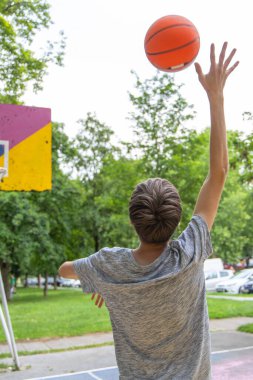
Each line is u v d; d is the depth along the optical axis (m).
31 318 14.18
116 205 25.42
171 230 1.50
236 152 13.09
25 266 25.42
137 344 1.52
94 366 7.41
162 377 1.47
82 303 20.22
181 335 1.49
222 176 1.68
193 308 1.50
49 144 7.62
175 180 19.12
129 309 1.49
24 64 12.31
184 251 1.47
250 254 57.66
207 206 1.64
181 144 19.14
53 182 27.33
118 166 21.75
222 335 9.97
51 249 25.44
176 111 18.92
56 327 11.92
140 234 1.51
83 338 10.31
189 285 1.47
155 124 18.88
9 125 7.45
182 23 2.20
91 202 32.78
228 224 40.66
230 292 25.59
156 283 1.43
